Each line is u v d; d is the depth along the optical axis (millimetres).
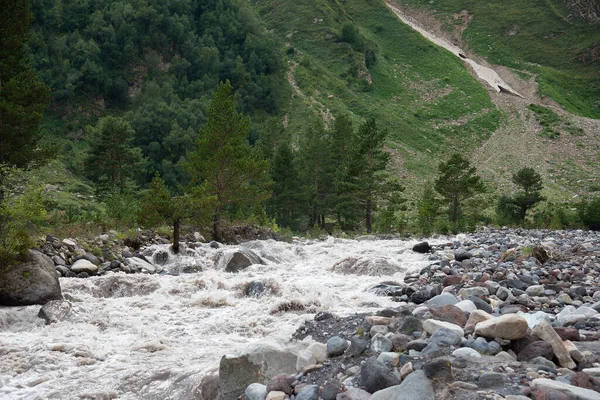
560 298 10648
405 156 113375
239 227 27719
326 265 19172
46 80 119750
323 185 68312
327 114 132250
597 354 6574
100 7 139625
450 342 6641
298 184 63906
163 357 9156
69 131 116812
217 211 25828
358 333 8141
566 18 193000
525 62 176375
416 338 7285
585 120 134875
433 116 139750
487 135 130125
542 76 165625
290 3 186000
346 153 67625
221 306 12812
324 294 12641
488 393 5191
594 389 5230
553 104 150125
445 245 22859
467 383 5453
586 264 15570
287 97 138375
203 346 9828
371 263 17109
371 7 197875
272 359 7324
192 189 25703
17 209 15500
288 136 89375
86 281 14773
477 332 6820
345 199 54469
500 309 9500
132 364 8836
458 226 37125
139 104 123438
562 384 5164
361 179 52375
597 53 174750
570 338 7258
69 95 119625
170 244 21906
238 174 25781
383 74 160250
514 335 6551
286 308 11961
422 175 105250
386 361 6418
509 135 128750
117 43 132500
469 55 185375
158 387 7930
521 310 9578
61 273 16438
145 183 101125
